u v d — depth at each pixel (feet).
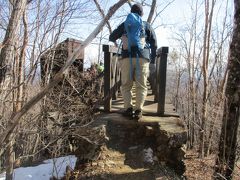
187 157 38.32
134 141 18.30
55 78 8.69
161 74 19.47
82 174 15.99
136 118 18.61
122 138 18.43
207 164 32.99
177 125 17.94
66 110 23.98
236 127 22.33
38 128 18.21
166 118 19.24
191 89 50.90
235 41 21.81
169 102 24.86
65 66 8.62
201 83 51.65
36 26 17.26
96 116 19.79
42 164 22.80
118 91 28.60
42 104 19.02
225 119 22.39
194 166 32.40
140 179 15.56
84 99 26.63
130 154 17.49
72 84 25.98
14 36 11.52
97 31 8.54
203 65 47.32
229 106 22.25
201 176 29.50
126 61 18.31
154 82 26.03
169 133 16.66
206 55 47.52
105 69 20.16
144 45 18.28
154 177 15.80
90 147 16.84
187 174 29.76
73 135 17.44
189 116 47.11
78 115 23.85
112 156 17.26
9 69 11.63
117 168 16.43
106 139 16.80
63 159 22.58
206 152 40.29
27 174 20.95
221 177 22.31
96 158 16.93
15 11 11.43
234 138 22.36
